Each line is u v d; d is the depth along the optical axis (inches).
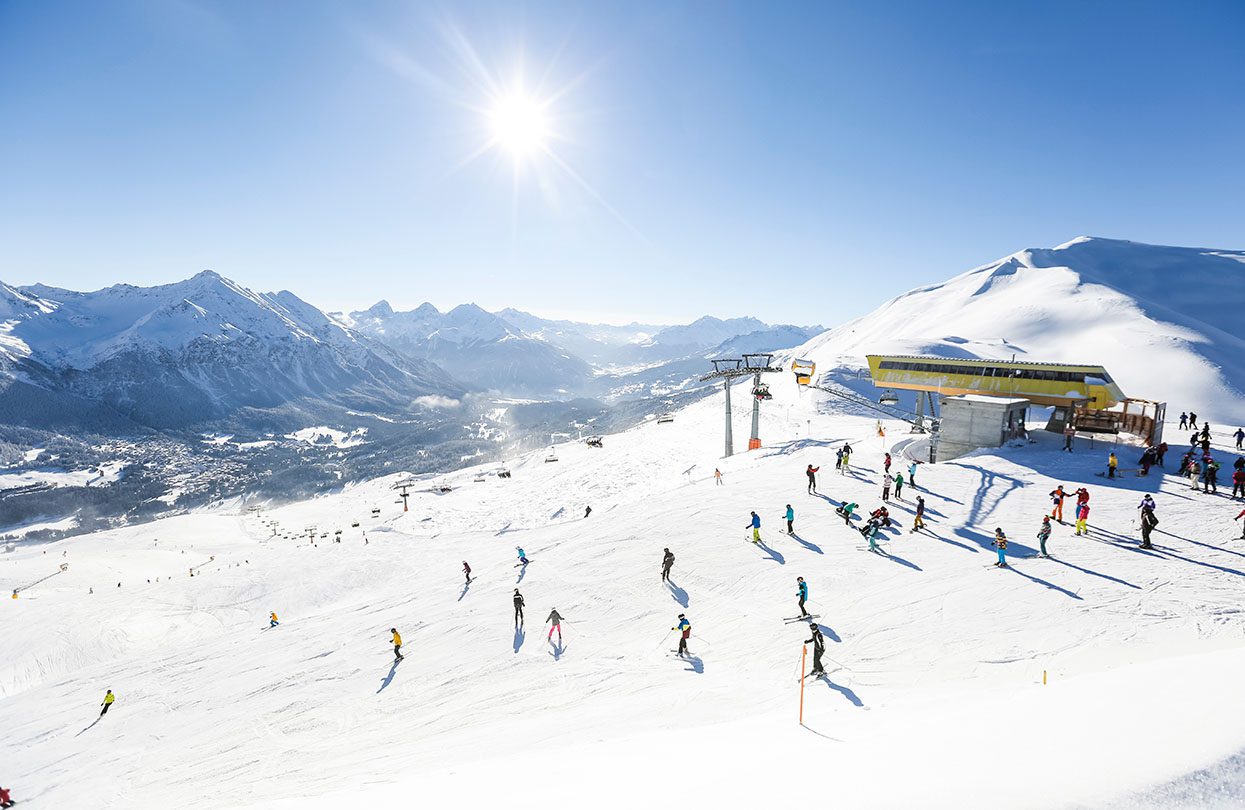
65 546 4495.6
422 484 5669.3
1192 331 4648.1
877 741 291.4
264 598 2365.9
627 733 572.4
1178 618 639.1
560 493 2923.2
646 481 2573.8
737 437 2827.3
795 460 1678.2
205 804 661.9
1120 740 209.2
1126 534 894.4
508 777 386.6
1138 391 3850.9
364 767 637.9
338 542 3110.2
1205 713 217.6
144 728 959.0
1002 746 231.3
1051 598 722.8
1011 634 653.3
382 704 826.8
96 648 2060.8
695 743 437.1
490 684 810.2
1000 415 1449.3
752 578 945.5
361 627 1155.3
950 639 664.4
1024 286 7204.7
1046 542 882.1
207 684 1074.1
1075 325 5275.6
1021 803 167.5
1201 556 799.1
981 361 1713.8
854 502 1201.4
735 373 2262.6
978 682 561.3
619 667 778.2
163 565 3636.8
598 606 965.8
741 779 264.2
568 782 339.3
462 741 649.0
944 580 823.1
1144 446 1365.7
